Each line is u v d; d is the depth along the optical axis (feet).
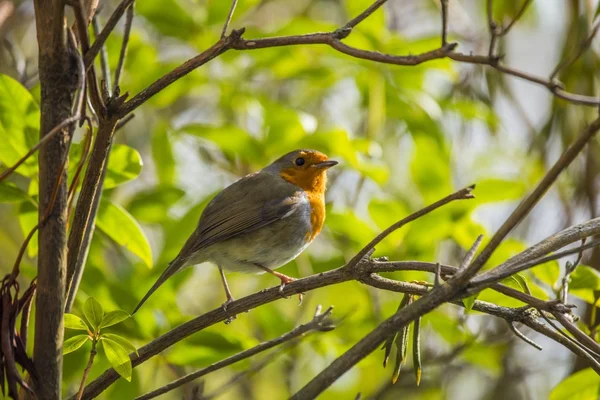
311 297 41.42
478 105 41.32
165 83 17.83
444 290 16.17
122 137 42.52
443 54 15.96
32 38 40.52
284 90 44.09
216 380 42.42
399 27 48.34
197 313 41.91
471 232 32.60
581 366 37.35
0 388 17.25
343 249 36.14
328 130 34.83
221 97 36.42
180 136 34.94
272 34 35.55
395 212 32.68
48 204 16.07
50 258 16.07
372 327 32.58
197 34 35.65
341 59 36.22
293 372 38.14
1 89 23.52
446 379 41.50
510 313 19.53
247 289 45.70
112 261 36.27
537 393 42.68
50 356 16.15
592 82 37.40
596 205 39.40
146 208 33.71
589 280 23.73
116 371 19.47
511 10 40.19
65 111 16.28
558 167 15.26
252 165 35.53
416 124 36.01
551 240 18.15
